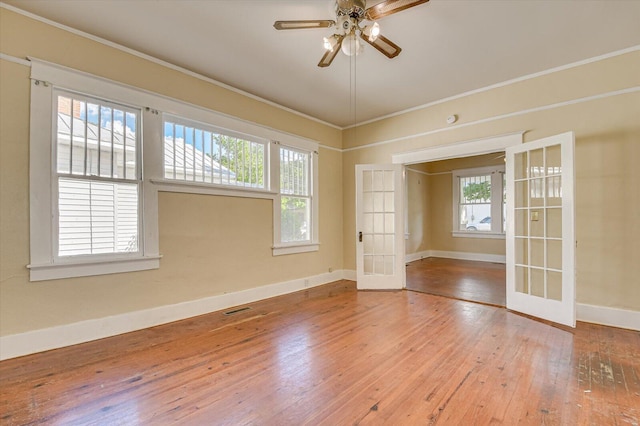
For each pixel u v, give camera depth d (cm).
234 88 394
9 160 244
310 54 315
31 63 253
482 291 454
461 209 805
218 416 172
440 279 540
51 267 259
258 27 270
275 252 441
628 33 279
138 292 309
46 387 202
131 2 238
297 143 475
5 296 241
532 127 356
